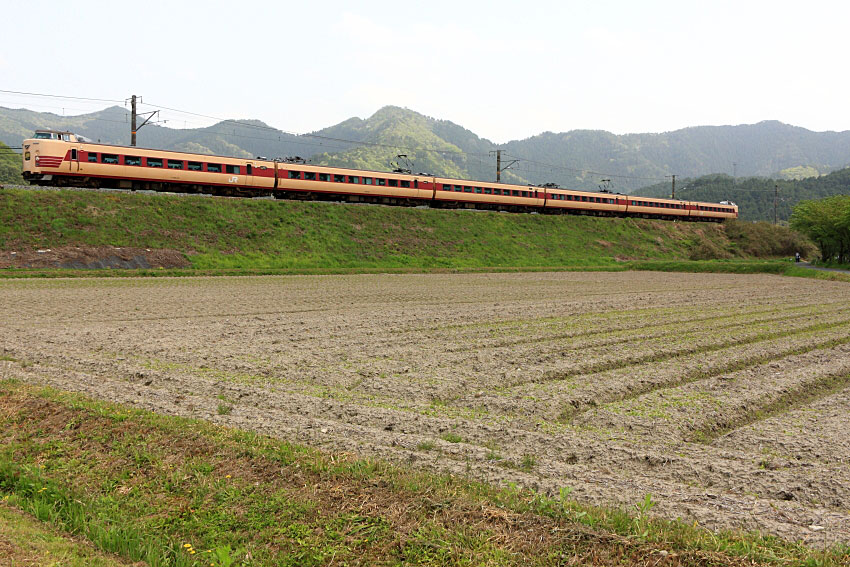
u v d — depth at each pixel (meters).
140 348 19.34
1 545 7.02
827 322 27.19
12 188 51.47
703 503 8.12
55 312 27.39
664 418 12.58
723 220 113.56
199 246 53.34
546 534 6.95
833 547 6.68
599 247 82.19
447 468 9.23
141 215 53.94
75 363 17.05
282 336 22.28
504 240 74.81
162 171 55.50
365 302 34.03
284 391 14.33
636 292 43.09
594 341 21.50
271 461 9.10
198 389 14.44
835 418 12.82
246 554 6.94
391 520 7.40
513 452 10.36
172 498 8.39
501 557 6.57
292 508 7.79
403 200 74.50
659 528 7.04
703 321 27.45
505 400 13.66
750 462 10.04
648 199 99.12
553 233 81.75
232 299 34.09
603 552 6.58
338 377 15.92
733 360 18.53
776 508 7.91
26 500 8.58
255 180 61.69
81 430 10.73
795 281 57.19
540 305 33.25
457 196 77.25
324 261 57.78
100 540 7.45
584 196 90.56
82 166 51.22
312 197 67.62
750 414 13.39
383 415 12.33
